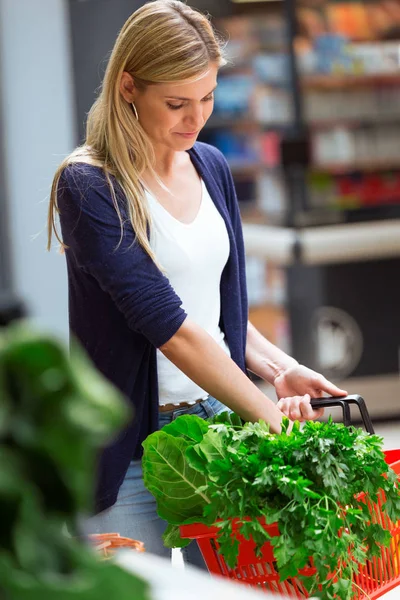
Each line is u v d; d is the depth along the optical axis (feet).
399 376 22.66
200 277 7.93
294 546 5.43
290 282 22.65
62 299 24.26
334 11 24.31
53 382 2.34
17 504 2.40
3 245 24.23
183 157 8.30
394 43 24.50
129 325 7.39
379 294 22.63
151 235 7.68
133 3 22.21
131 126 7.59
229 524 5.50
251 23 24.50
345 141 24.48
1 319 10.36
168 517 6.03
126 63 7.47
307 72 23.97
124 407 2.39
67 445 2.37
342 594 5.45
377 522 6.01
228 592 3.48
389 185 24.62
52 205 7.87
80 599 2.49
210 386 7.25
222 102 24.94
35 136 23.54
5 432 2.35
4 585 2.44
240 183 25.84
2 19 23.06
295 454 5.71
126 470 7.66
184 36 7.31
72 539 2.89
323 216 23.21
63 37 22.86
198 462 5.79
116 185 7.51
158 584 3.56
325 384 7.90
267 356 8.61
